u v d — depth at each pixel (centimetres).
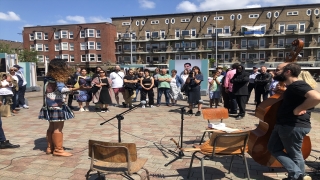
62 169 403
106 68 5203
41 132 631
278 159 325
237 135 325
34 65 1898
